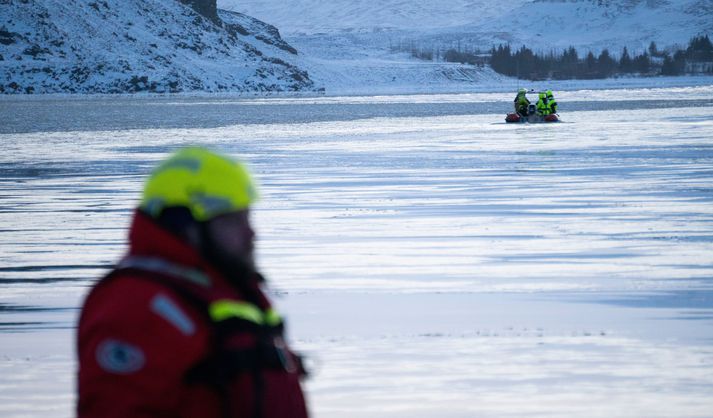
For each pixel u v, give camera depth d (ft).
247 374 21.25
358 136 307.78
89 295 21.45
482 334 65.98
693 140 258.57
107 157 231.91
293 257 98.53
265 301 22.82
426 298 78.43
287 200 146.30
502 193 150.82
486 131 322.34
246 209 22.43
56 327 69.92
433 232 113.39
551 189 155.33
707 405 50.24
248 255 22.40
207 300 21.27
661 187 155.63
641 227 115.44
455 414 49.29
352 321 70.49
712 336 64.49
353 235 112.27
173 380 20.63
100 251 103.81
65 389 54.34
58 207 141.18
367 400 51.78
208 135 322.34
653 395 51.98
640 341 63.41
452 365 58.23
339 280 86.63
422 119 435.53
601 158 209.56
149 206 22.22
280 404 21.56
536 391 52.95
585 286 82.28
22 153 245.86
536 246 102.99
